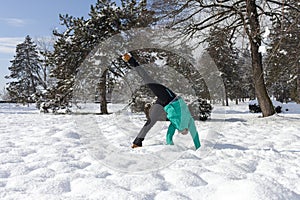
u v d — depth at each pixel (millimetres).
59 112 21500
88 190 2926
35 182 3160
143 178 3301
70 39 19734
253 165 4172
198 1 13938
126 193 2760
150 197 2785
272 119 13344
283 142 6707
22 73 57031
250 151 5188
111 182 3180
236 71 36312
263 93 14945
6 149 4945
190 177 3330
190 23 14586
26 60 56938
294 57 14328
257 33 9891
